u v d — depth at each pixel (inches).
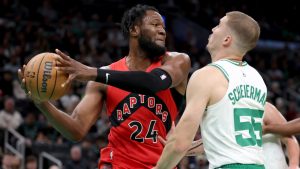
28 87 147.3
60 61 143.2
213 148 136.3
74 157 416.5
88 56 641.6
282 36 847.1
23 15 705.0
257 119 140.9
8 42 631.8
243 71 141.0
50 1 749.3
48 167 449.4
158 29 164.7
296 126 169.2
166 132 165.5
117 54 662.5
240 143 135.2
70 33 669.3
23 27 677.3
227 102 135.9
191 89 136.6
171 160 134.8
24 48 617.6
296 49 839.1
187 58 164.7
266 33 840.3
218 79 136.9
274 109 175.6
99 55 652.7
